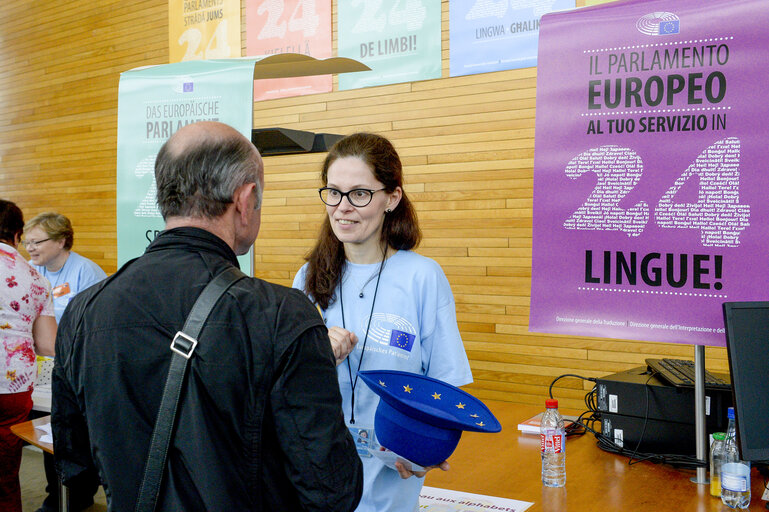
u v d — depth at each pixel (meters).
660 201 1.77
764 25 1.64
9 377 2.64
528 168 4.05
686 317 1.74
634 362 3.78
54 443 1.16
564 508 1.63
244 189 1.14
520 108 4.05
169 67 2.26
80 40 6.12
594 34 1.84
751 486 1.77
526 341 4.12
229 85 2.15
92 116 6.07
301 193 4.93
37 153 6.57
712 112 1.70
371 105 4.59
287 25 4.89
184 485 0.99
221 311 1.02
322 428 1.01
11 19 6.67
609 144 1.82
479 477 1.87
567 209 1.88
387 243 1.72
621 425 2.04
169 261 1.09
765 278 1.65
